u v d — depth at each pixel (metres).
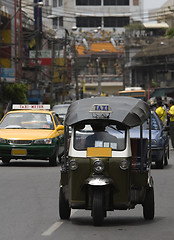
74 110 21.39
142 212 23.48
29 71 154.00
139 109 21.41
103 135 20.83
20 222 21.14
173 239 17.98
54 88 182.75
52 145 41.31
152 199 21.50
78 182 20.23
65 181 21.28
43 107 46.22
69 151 20.69
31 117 43.81
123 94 129.00
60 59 190.75
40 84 160.75
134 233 18.95
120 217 22.30
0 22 119.25
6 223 20.95
